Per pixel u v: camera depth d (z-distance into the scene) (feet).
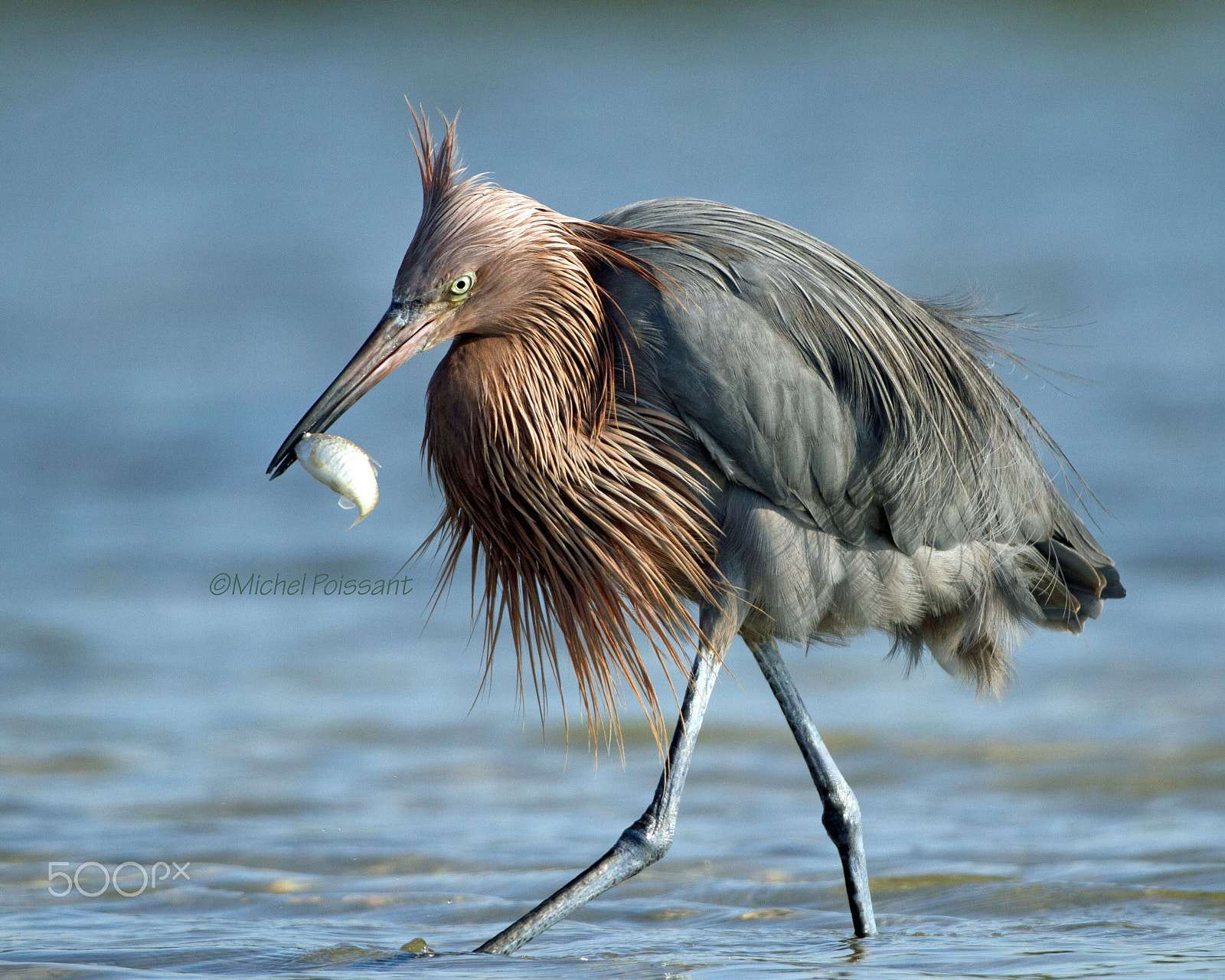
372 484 23.15
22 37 190.29
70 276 111.45
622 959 22.59
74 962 22.11
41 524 62.95
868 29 196.75
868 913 24.31
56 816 32.24
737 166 140.05
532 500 23.71
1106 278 104.42
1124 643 46.91
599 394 23.90
